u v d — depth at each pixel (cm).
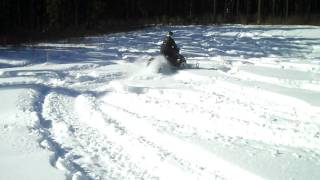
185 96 1185
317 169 662
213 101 1114
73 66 1847
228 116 977
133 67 1783
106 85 1445
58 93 1336
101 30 3994
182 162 721
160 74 1561
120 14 5647
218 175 669
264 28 3769
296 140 801
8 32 3678
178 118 979
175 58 1620
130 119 989
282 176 638
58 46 2728
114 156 765
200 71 1530
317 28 3616
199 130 881
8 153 758
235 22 4784
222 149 755
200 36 3253
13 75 1698
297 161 696
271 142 800
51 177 650
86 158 755
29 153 758
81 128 943
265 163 688
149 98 1188
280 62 1761
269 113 984
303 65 1616
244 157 715
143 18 5547
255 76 1391
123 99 1204
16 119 1012
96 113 1063
